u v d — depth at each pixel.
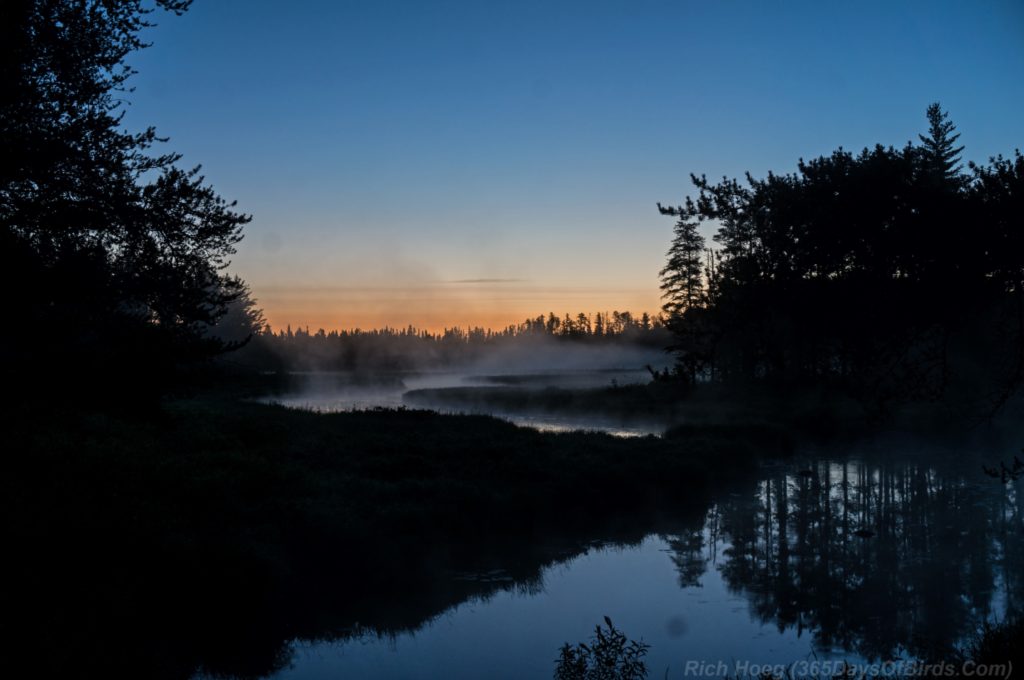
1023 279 7.79
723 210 9.74
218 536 13.90
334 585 14.21
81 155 10.37
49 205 10.45
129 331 10.91
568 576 15.12
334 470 21.20
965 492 22.17
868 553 16.28
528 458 23.23
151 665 10.31
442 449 24.38
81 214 10.50
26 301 9.87
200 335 11.76
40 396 10.18
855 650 10.95
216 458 18.94
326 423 29.84
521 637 12.04
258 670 11.02
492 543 17.30
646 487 21.72
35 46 10.16
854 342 8.88
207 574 12.69
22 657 9.12
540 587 14.45
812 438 31.38
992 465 25.67
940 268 7.91
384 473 21.20
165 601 11.95
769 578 14.72
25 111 10.04
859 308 8.52
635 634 11.87
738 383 42.06
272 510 15.73
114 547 12.29
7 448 13.11
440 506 17.67
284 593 13.34
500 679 10.48
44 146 9.86
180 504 15.11
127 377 10.54
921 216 8.20
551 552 16.69
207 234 11.39
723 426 31.25
